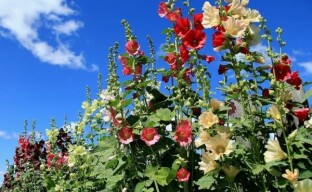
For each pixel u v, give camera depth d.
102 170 1.87
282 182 1.26
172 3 1.76
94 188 2.31
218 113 1.52
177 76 1.68
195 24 1.68
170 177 1.54
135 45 1.77
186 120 1.54
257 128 1.42
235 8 1.48
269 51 1.45
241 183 1.43
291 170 1.25
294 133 1.27
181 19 1.67
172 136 1.64
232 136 1.48
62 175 2.73
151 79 1.78
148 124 1.60
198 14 1.67
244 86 1.43
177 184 1.63
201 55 1.63
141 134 1.59
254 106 1.49
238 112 1.79
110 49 1.79
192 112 1.65
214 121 1.42
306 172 1.27
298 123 1.61
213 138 1.36
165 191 1.65
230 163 1.36
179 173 1.51
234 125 1.40
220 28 1.47
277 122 1.31
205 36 1.61
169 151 1.70
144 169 1.72
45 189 3.74
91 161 2.32
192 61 1.62
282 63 1.45
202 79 1.57
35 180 3.81
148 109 1.75
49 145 2.87
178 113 1.69
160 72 1.75
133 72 1.76
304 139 1.26
